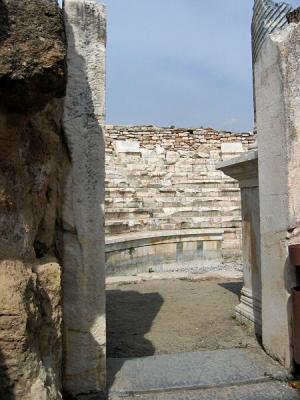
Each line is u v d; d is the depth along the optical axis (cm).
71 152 340
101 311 345
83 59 345
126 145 1602
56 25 233
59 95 262
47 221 320
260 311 482
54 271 288
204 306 639
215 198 1394
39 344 266
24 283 243
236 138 1744
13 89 223
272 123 389
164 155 1634
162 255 1121
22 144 269
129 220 1182
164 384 347
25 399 229
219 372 368
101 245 346
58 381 285
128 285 820
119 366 385
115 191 1306
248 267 527
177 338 489
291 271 366
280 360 381
